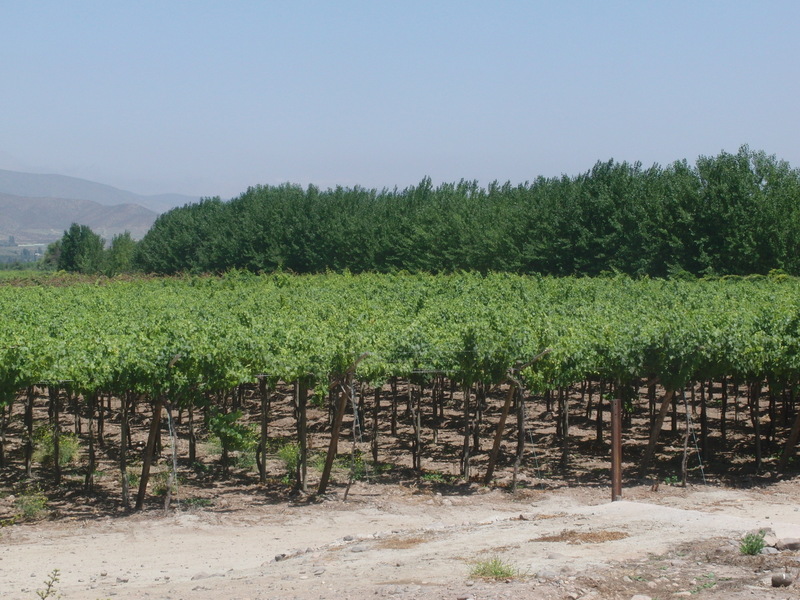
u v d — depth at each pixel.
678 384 22.17
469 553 11.95
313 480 22.38
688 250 58.81
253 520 18.36
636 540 11.92
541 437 28.25
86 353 19.53
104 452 25.45
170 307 31.94
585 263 64.31
